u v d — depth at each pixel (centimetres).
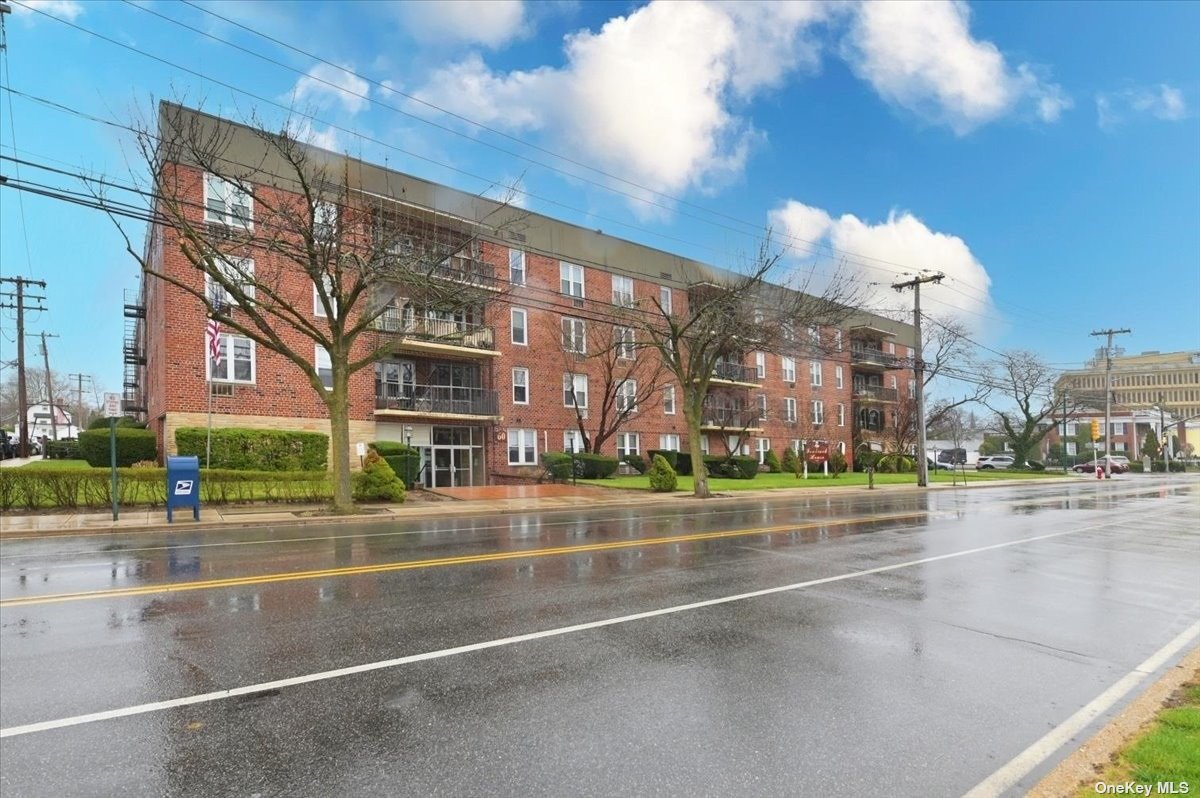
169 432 2134
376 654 537
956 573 930
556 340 3219
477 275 2645
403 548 1107
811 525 1507
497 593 755
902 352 5678
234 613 658
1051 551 1159
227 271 1894
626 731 405
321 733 396
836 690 479
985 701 466
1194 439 10962
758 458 4341
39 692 454
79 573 865
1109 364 5406
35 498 1584
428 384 2831
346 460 1716
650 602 721
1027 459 7119
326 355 2475
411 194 2625
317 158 2320
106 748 375
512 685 475
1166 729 406
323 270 1750
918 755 382
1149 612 729
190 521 1471
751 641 588
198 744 381
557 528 1441
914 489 3238
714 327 2483
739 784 345
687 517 1716
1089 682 509
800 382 4716
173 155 1691
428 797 328
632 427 3534
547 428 3173
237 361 2280
